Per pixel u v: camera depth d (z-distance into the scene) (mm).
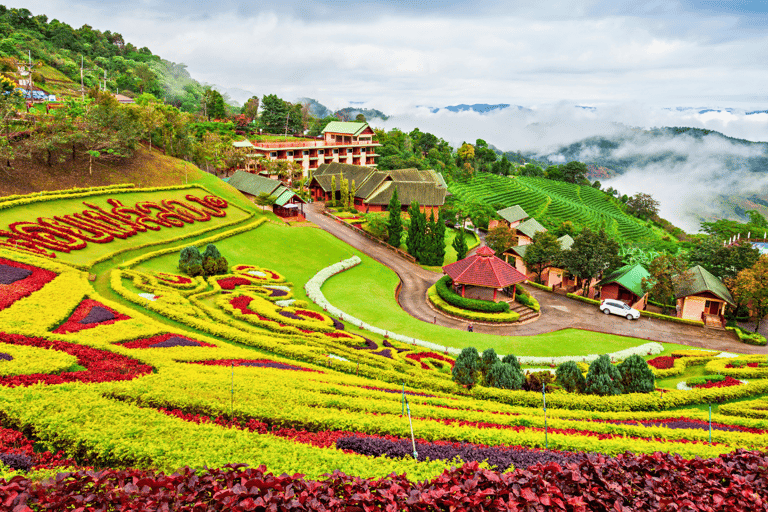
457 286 70438
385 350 43625
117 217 67500
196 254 58625
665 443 24312
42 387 23594
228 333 40312
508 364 35156
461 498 12938
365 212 110375
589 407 31969
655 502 13773
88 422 20391
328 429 23281
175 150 106625
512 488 13523
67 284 43938
